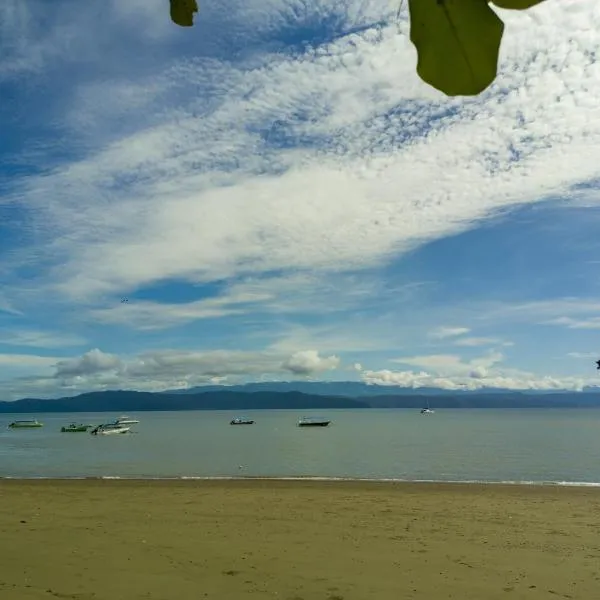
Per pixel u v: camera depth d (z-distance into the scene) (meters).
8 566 9.97
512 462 44.75
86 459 49.31
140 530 13.08
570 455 51.44
